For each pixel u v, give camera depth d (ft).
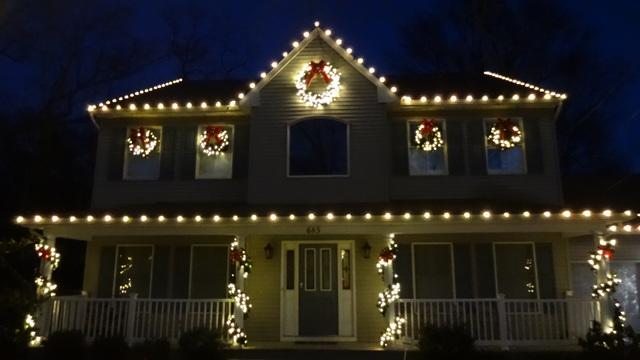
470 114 50.14
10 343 35.47
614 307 39.83
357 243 47.26
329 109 48.91
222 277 47.70
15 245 49.08
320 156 48.78
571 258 49.26
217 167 51.01
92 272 48.29
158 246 48.60
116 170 51.01
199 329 37.58
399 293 45.44
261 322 46.01
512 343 39.86
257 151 48.62
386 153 48.03
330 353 38.73
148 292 47.73
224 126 51.47
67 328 41.81
